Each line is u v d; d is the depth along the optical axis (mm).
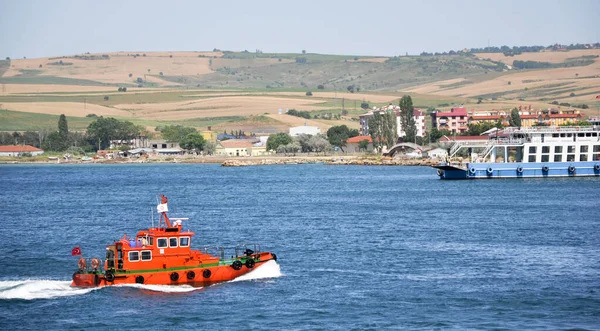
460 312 105500
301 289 116688
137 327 98625
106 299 109750
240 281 120750
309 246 157875
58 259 144250
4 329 98375
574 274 128500
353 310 106125
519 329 98188
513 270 131875
